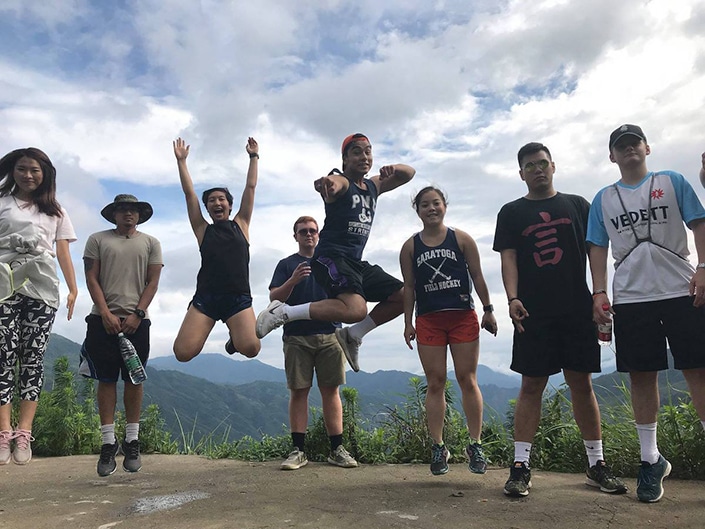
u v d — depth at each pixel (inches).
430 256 153.1
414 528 99.1
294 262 206.2
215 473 171.5
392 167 172.2
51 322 160.7
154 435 254.4
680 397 163.2
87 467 193.3
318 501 122.6
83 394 272.7
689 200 121.3
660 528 98.5
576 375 134.8
